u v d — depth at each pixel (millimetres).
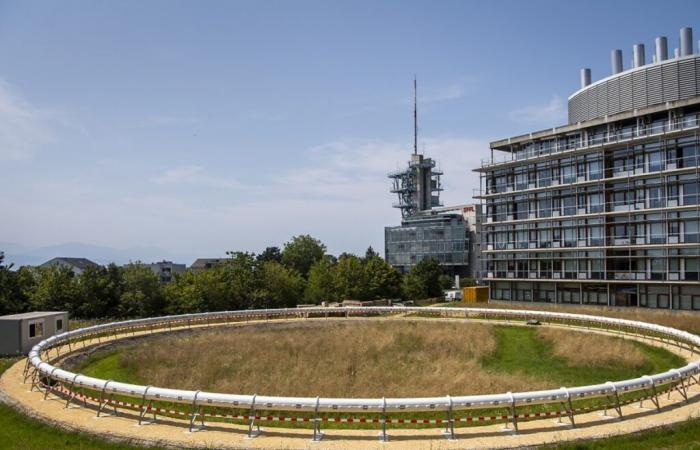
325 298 73188
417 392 22469
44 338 34000
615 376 27328
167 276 134125
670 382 19188
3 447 15312
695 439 15305
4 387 22391
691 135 50219
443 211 124625
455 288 101812
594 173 58406
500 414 18484
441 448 14586
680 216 51188
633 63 62031
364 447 14750
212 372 27438
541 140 65375
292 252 108375
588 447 14719
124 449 15016
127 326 41156
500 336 41688
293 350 34094
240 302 64688
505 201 68312
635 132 55250
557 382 25969
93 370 29531
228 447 14789
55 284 56500
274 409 16172
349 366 29109
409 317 54406
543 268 63938
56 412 18438
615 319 40688
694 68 54781
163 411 18281
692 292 50844
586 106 65438
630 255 55188
